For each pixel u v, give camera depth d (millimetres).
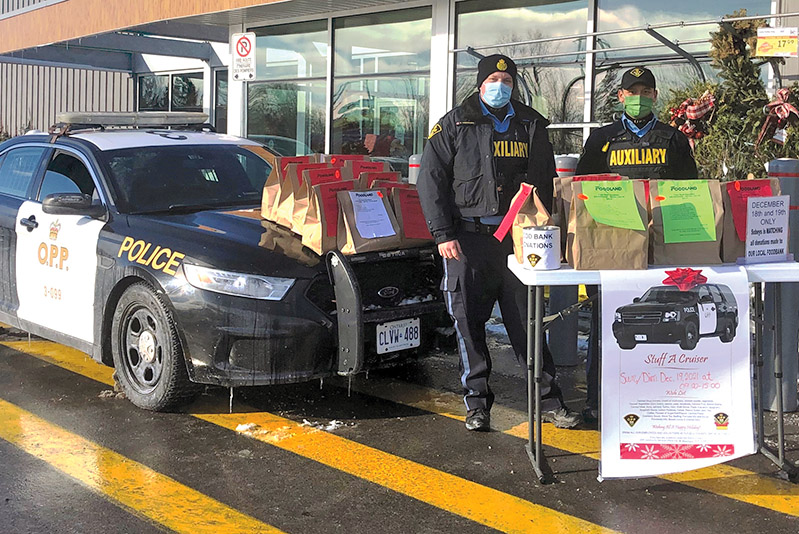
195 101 15633
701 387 3672
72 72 18422
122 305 4926
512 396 5223
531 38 9680
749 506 3631
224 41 13688
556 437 4484
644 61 8789
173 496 3730
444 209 4344
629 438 3674
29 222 5801
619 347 3660
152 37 14094
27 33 13867
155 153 5781
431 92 10703
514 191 4363
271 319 4473
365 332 4660
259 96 13141
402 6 10914
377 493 3770
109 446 4324
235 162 5996
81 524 3457
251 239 4746
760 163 6289
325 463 4121
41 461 4113
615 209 3682
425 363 5945
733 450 3660
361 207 4703
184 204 5457
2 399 5082
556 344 5859
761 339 4160
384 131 11383
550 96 9586
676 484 3867
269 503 3668
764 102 6383
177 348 4656
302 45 12344
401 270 4895
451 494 3758
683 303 3645
